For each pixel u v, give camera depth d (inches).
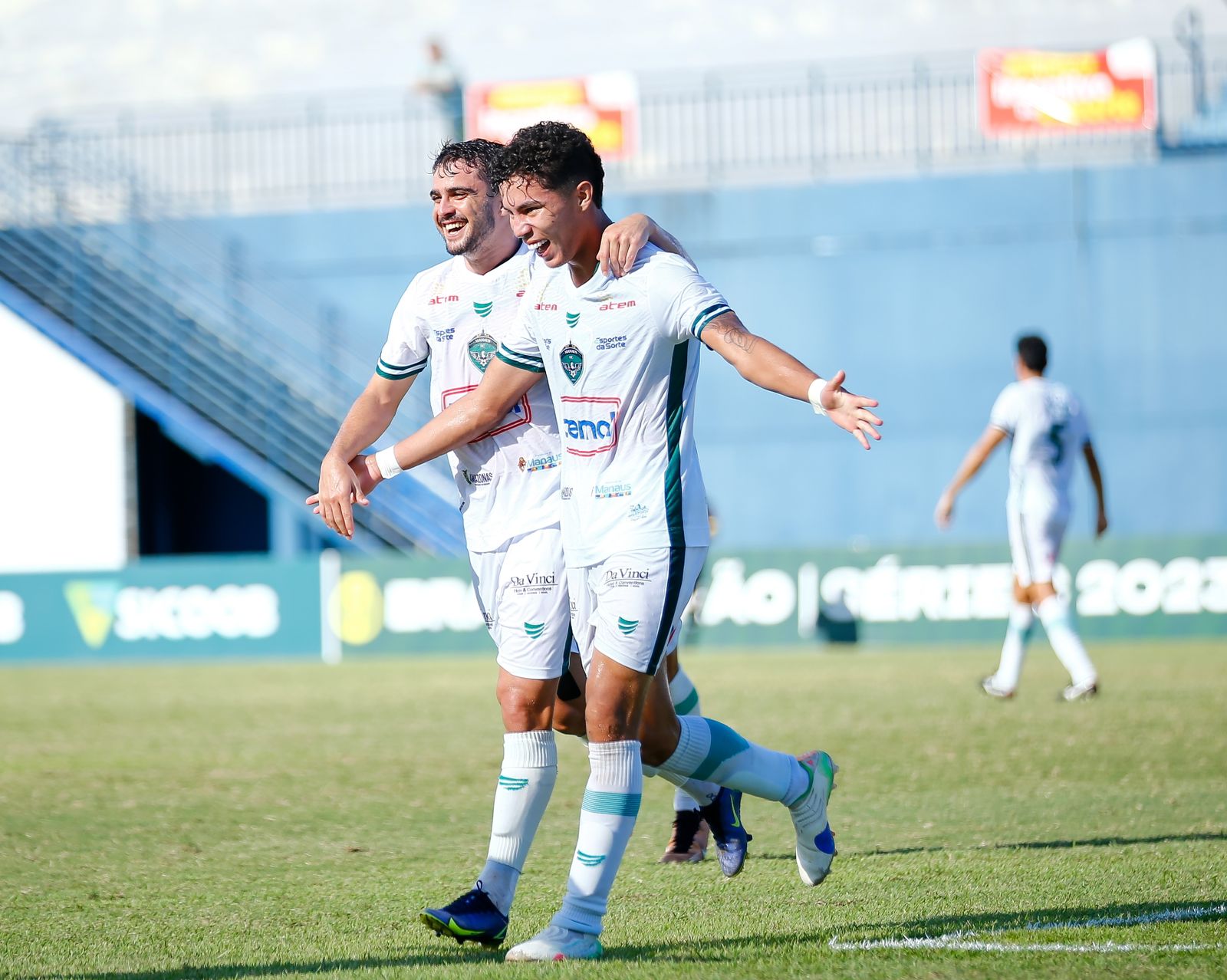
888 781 969.5
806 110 3366.1
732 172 3122.5
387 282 2987.2
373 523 2778.1
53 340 2807.6
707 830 719.1
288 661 2336.4
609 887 535.2
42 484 2812.5
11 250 2960.1
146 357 2834.6
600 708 535.8
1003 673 1427.2
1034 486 1369.3
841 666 1940.2
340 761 1138.7
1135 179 2874.0
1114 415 2883.9
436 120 3255.4
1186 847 711.1
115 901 647.8
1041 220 2888.8
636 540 531.2
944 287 2906.0
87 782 1042.1
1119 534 2891.2
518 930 580.7
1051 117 2955.2
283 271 3006.9
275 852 765.9
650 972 489.7
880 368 2920.8
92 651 2423.7
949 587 2319.1
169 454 3097.9
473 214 606.9
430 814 884.6
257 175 3479.3
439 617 2373.3
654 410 533.0
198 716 1505.9
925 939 532.1
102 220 3043.8
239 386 2815.0
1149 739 1153.4
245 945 558.3
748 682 1734.7
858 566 2337.6
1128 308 2876.5
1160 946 512.4
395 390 633.6
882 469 2913.4
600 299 526.6
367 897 648.4
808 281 2933.1
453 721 1411.2
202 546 3169.3
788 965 497.0
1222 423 2859.3
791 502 2930.6
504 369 577.0
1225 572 2271.2
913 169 3102.9
